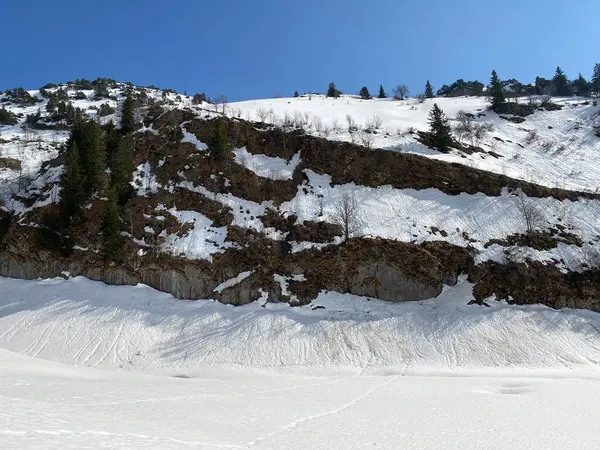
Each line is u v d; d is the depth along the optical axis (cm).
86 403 1889
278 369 4016
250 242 5453
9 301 4909
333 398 2642
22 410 1366
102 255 5328
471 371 3925
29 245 5450
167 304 4906
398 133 8056
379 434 1652
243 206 5931
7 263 5409
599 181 7012
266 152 6788
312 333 4475
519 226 5684
